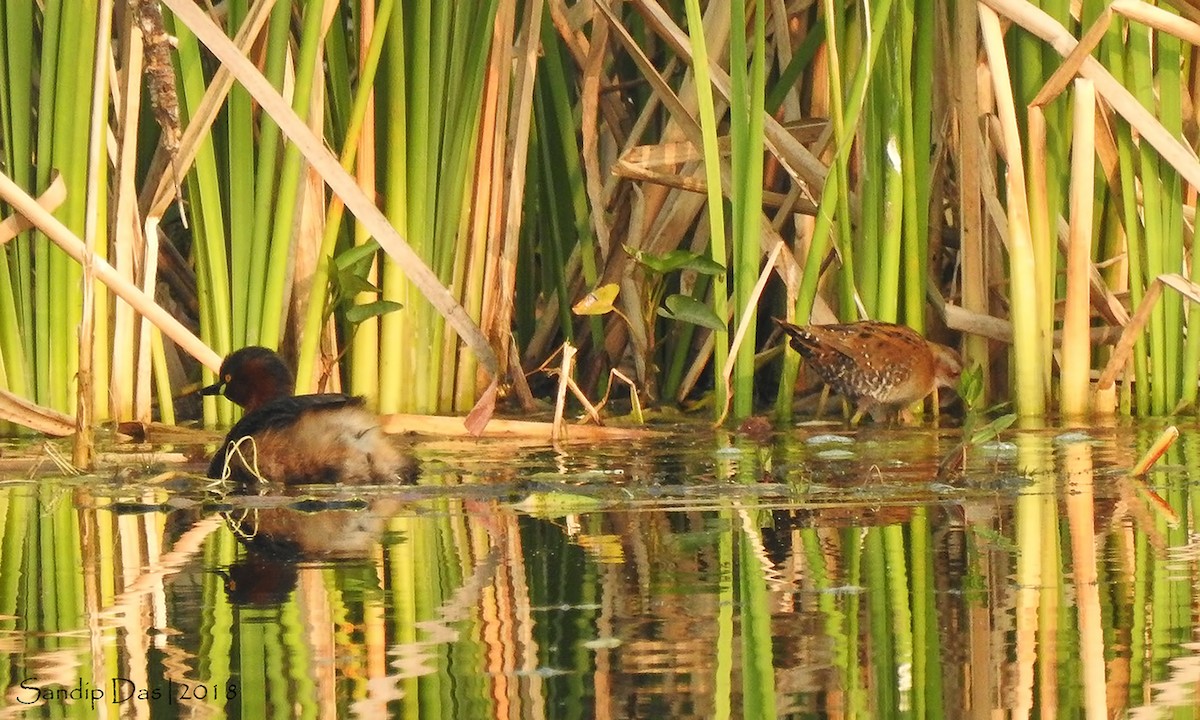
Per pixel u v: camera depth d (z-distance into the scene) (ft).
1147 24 41.09
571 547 25.11
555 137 51.47
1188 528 26.45
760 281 43.68
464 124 44.06
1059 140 44.39
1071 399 44.57
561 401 41.83
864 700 16.62
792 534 26.21
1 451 38.32
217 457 33.53
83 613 20.79
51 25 40.14
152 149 48.16
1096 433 41.47
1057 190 44.60
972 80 44.60
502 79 45.09
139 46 39.40
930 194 47.78
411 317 44.06
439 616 20.34
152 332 42.68
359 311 41.68
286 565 23.81
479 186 45.21
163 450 38.55
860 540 25.57
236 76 37.40
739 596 21.36
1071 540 25.32
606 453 38.40
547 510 29.17
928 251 47.91
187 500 30.73
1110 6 41.04
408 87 42.93
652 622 19.97
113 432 40.96
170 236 52.80
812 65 48.98
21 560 24.59
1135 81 43.27
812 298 44.27
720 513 28.60
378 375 44.06
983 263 46.80
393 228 41.06
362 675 17.66
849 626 19.65
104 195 41.01
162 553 25.02
